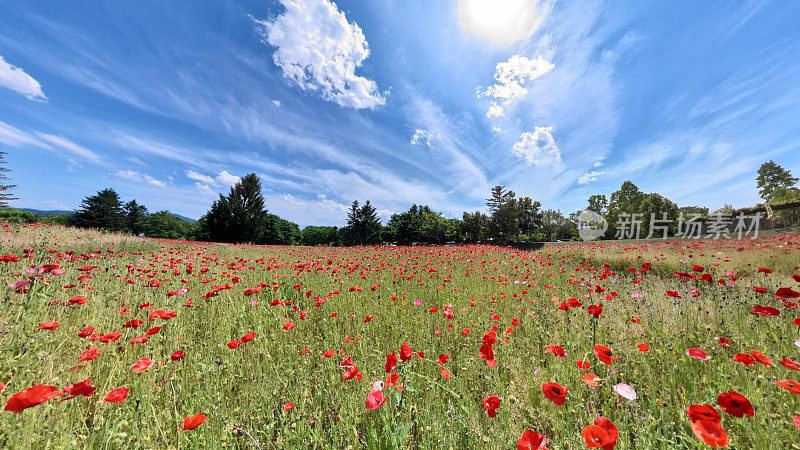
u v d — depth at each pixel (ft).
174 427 5.90
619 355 7.76
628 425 5.51
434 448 5.29
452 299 15.33
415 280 19.88
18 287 8.89
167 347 8.98
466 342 9.84
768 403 5.41
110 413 5.37
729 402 4.17
